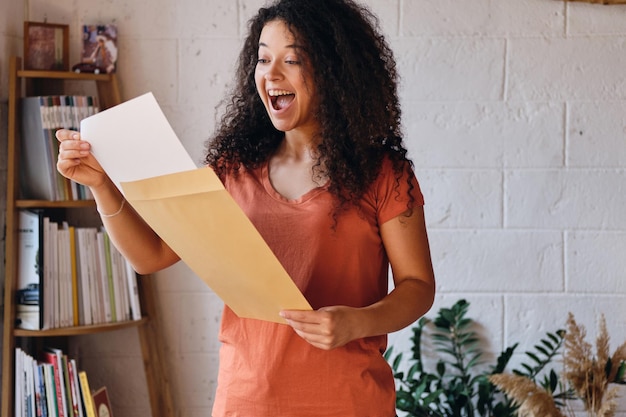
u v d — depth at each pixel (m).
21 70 2.67
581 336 2.49
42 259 2.56
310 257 1.44
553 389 2.65
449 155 2.78
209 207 1.24
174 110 2.81
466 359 2.84
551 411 2.31
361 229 1.45
